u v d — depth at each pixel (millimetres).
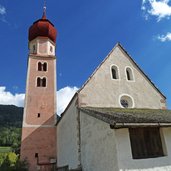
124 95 20094
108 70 20625
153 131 13070
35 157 26344
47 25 35406
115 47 22312
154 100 21250
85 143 15539
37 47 33750
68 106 21141
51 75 31625
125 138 11812
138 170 11430
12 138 76688
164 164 12273
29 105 28891
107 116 12516
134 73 21812
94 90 18984
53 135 27953
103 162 12594
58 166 25156
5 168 26125
